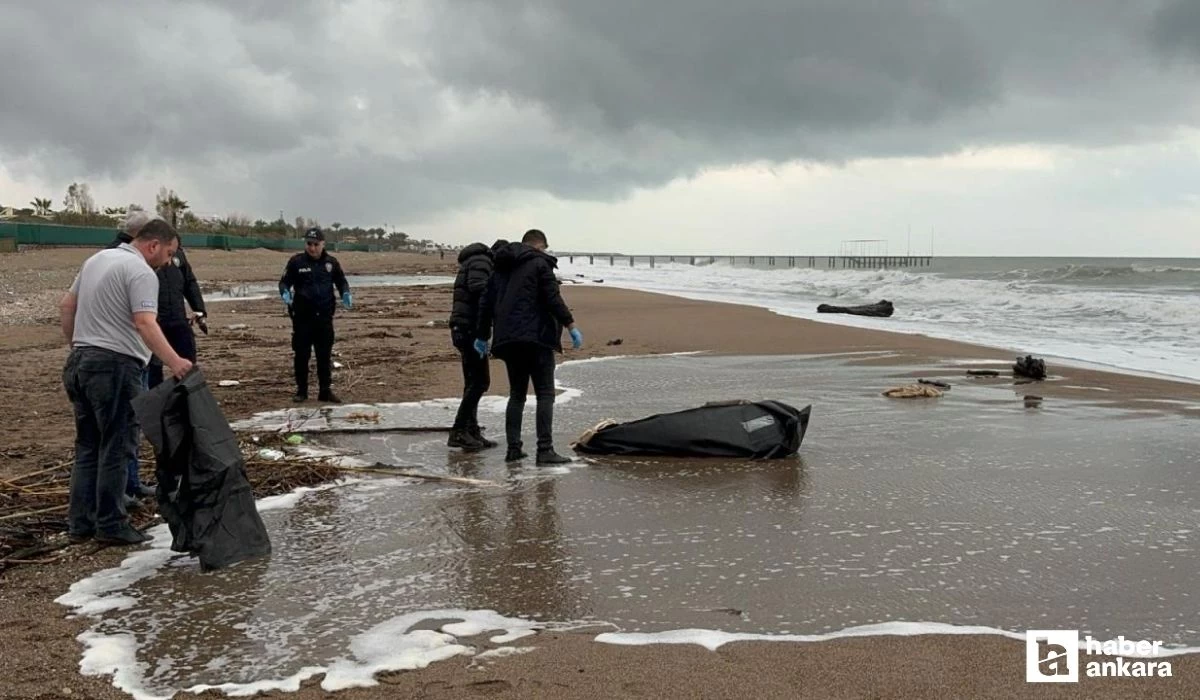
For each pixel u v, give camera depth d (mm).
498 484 6305
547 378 6973
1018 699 3160
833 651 3562
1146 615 3910
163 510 4715
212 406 4875
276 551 4910
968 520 5320
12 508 5664
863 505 5660
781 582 4344
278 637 3773
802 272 60469
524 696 3217
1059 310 22953
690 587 4293
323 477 6434
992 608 3994
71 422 8602
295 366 9789
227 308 25312
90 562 4801
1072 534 5035
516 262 6926
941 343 15711
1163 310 20781
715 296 33000
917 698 3176
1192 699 3162
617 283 48125
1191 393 10031
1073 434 7812
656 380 11445
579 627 3836
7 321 20234
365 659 3543
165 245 5316
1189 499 5723
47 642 3750
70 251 51062
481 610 4043
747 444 7031
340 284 9820
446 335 17625
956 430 8031
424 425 8398
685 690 3244
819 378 11555
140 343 5145
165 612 4070
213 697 3248
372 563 4699
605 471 6684
